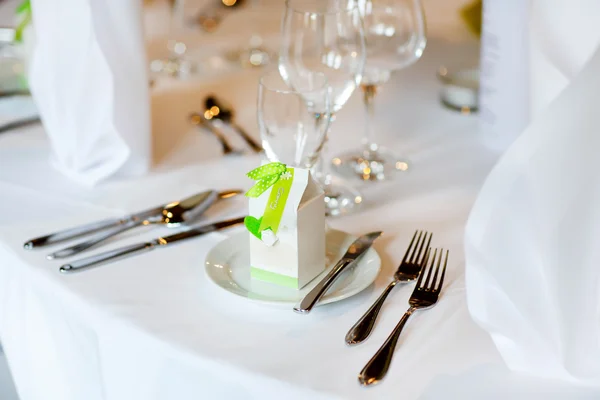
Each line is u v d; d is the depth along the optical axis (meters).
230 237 1.23
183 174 1.42
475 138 1.53
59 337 1.19
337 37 1.30
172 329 1.10
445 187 1.38
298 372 1.04
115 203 1.34
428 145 1.51
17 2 2.12
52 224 1.30
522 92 1.45
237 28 1.98
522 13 1.41
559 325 1.00
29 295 1.21
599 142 0.98
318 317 1.11
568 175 0.99
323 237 1.17
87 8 1.34
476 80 1.65
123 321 1.11
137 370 1.11
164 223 1.29
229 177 1.42
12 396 1.42
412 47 1.43
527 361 1.03
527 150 1.01
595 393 1.02
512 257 1.02
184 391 1.08
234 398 1.06
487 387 1.03
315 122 1.24
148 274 1.19
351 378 1.04
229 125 1.56
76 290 1.16
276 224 1.13
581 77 0.99
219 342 1.08
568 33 1.09
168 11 2.11
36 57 1.38
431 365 1.05
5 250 1.24
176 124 1.57
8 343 1.27
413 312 1.12
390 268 1.19
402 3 1.41
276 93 1.22
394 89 1.71
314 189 1.15
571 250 1.00
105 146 1.39
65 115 1.39
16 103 1.60
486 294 1.02
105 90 1.37
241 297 1.12
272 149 1.25
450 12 2.09
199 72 1.76
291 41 1.31
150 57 1.84
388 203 1.34
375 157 1.47
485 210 1.02
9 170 1.43
